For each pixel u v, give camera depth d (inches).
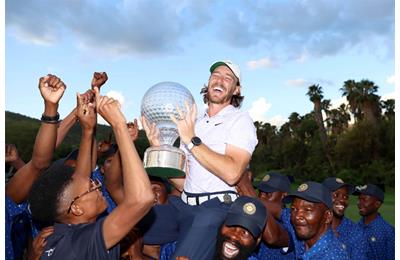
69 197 92.7
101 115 90.3
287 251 143.5
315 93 2817.4
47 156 122.7
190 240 126.0
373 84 2461.9
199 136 135.8
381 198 220.2
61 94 121.0
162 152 125.5
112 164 133.9
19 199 129.1
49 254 86.9
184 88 134.3
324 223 130.3
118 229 86.0
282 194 176.7
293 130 3304.6
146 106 130.9
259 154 3440.0
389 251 217.9
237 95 145.9
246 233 116.4
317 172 2610.7
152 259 141.6
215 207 131.0
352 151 2413.9
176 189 156.3
